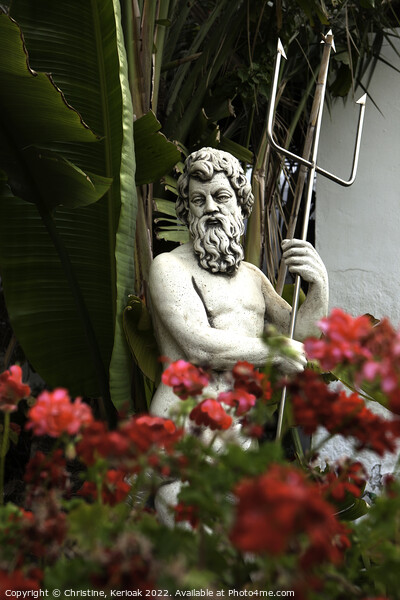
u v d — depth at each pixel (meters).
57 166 3.61
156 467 1.87
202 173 3.59
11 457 5.32
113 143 3.85
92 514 1.77
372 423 1.88
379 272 5.07
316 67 5.44
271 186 5.18
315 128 3.77
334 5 5.18
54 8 3.79
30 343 4.10
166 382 2.11
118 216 3.80
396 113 5.25
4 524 1.85
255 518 1.28
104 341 4.11
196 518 1.86
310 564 1.47
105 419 4.62
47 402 1.90
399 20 5.53
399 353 1.71
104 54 3.81
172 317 3.41
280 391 3.52
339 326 1.80
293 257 3.57
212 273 3.56
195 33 5.59
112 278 4.04
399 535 1.81
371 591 1.97
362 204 5.18
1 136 3.62
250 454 1.72
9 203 4.04
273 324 3.72
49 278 4.08
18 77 3.37
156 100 4.62
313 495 1.33
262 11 4.96
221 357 3.32
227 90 5.00
